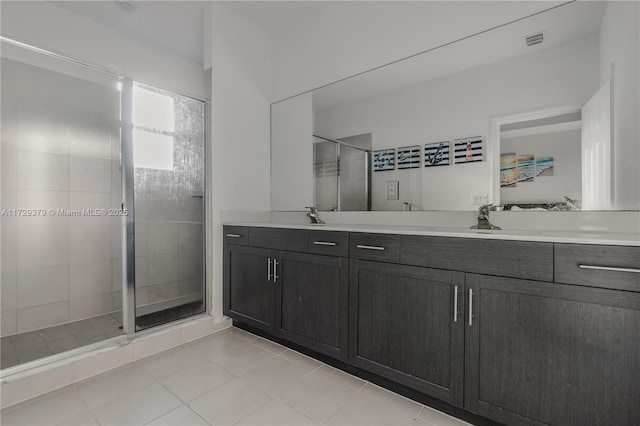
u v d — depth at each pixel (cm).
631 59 140
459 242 133
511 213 171
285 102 275
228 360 195
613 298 103
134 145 219
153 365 188
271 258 212
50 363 167
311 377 175
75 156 239
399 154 213
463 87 187
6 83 206
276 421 138
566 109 156
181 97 242
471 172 185
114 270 260
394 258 153
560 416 112
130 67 268
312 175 258
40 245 223
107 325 235
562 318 112
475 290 129
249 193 269
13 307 212
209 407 147
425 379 143
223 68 248
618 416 102
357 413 144
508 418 122
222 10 245
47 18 222
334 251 177
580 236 121
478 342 129
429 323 142
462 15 186
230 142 255
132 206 216
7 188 208
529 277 117
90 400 153
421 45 202
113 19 246
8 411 144
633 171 139
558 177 158
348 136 238
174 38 274
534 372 117
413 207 207
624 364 101
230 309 241
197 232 248
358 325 166
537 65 164
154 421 138
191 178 246
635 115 139
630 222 139
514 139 171
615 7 144
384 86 219
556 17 159
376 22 221
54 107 227
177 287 236
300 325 195
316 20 255
